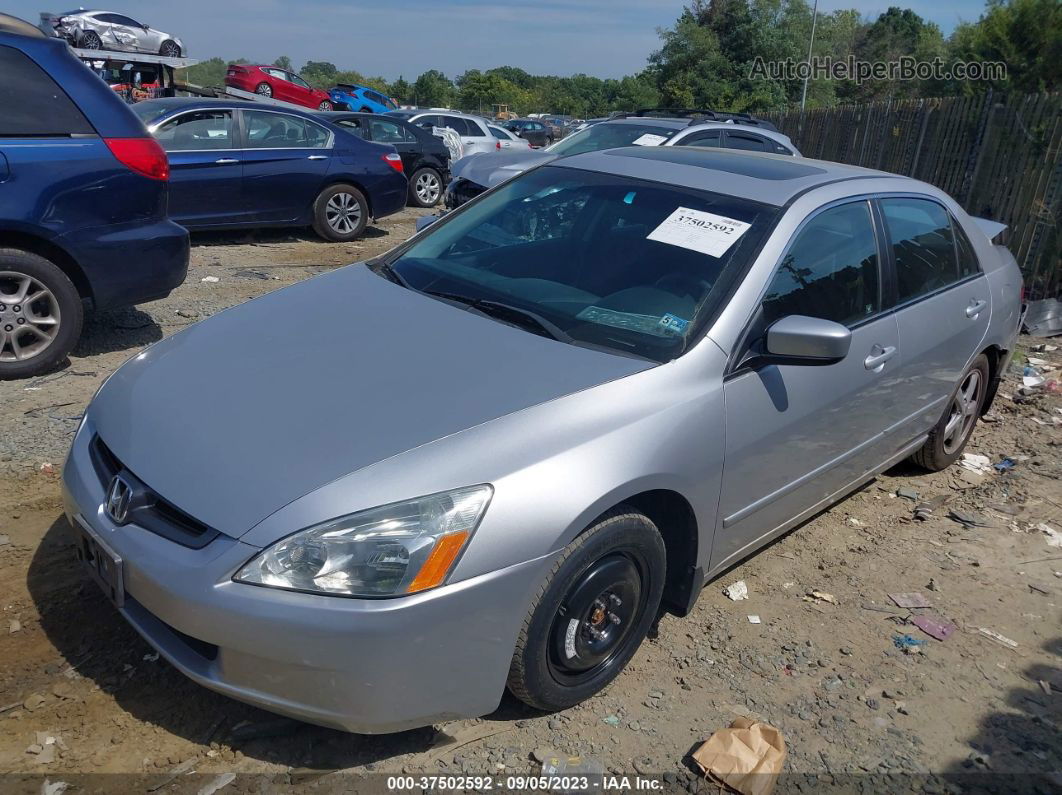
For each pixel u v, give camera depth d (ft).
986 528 14.97
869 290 12.57
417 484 7.87
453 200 31.48
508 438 8.41
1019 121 31.86
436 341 9.99
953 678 10.88
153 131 30.22
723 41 147.54
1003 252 17.81
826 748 9.48
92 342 19.80
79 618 10.27
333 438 8.29
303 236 36.11
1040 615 12.44
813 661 10.94
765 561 13.34
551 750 8.96
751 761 8.73
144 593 7.97
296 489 7.77
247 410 8.82
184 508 7.95
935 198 15.07
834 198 12.28
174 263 18.72
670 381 9.59
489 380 9.18
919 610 12.30
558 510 8.28
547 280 11.31
